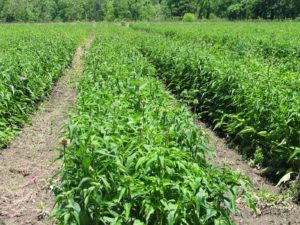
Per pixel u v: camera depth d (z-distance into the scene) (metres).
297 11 76.31
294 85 8.34
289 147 7.30
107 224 4.54
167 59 15.23
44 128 10.09
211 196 4.60
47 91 13.20
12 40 21.86
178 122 5.80
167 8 107.62
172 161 4.67
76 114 6.63
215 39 24.03
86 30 44.28
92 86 8.57
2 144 8.69
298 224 5.92
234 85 9.38
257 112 8.20
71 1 111.75
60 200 4.61
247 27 36.34
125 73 9.62
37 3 105.12
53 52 16.89
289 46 16.95
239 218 5.97
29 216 6.01
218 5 96.50
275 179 7.33
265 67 10.19
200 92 11.01
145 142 4.98
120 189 4.42
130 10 106.56
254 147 8.30
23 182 7.14
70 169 4.70
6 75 10.44
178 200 4.38
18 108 10.33
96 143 4.62
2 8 98.50
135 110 6.82
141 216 4.56
